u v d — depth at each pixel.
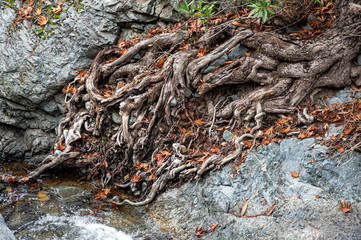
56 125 5.20
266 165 3.58
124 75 4.80
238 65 4.23
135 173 4.28
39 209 3.84
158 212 3.78
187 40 4.66
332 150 3.44
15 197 4.04
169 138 4.29
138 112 4.36
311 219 3.08
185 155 4.01
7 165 5.11
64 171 4.64
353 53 3.99
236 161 3.76
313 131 3.70
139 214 3.82
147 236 3.49
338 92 4.11
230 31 4.38
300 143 3.62
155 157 4.20
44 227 3.56
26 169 5.00
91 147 4.61
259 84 4.24
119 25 5.02
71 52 5.00
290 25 4.34
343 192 3.18
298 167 3.46
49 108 5.16
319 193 3.22
